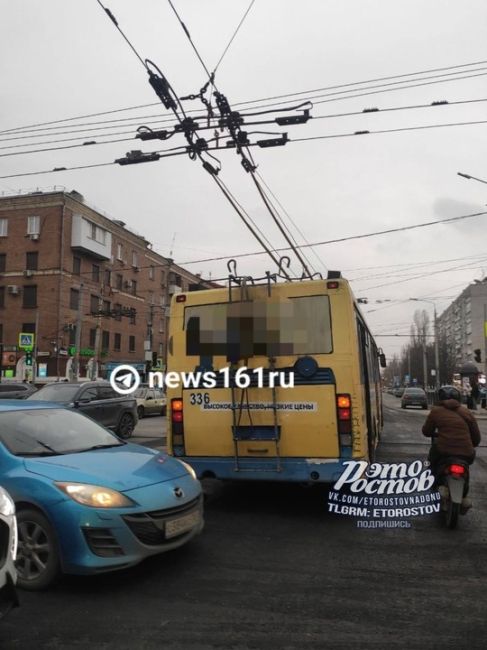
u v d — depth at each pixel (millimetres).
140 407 24484
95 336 46656
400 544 5605
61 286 42500
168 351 7152
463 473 6086
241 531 6055
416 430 18062
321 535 5910
